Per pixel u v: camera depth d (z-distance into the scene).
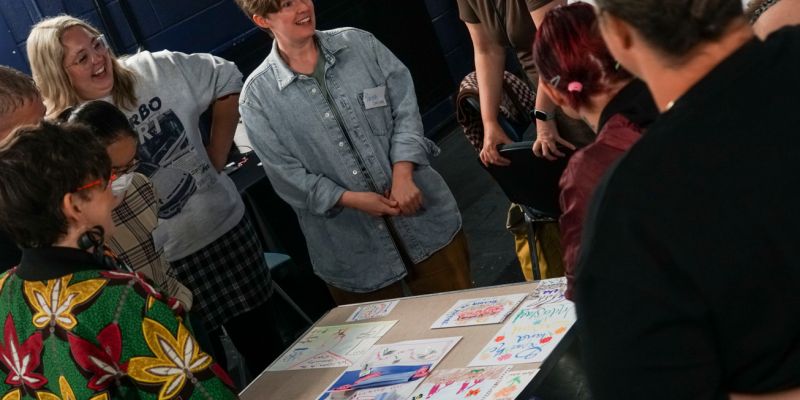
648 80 1.03
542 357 1.84
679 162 0.96
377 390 1.99
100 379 1.65
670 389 0.98
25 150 1.63
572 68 1.38
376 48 2.86
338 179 2.85
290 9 2.65
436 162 5.87
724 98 0.96
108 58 2.81
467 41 6.71
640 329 0.97
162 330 1.68
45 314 1.68
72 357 1.65
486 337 2.04
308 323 3.85
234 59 5.61
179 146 2.99
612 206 0.99
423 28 6.43
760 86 0.96
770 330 0.96
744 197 0.94
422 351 2.08
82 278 1.67
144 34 5.28
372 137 2.82
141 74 2.93
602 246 0.99
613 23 1.02
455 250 2.99
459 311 2.23
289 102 2.80
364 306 2.52
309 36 2.71
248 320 3.22
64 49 2.71
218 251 3.10
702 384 0.98
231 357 4.27
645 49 1.00
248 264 3.17
